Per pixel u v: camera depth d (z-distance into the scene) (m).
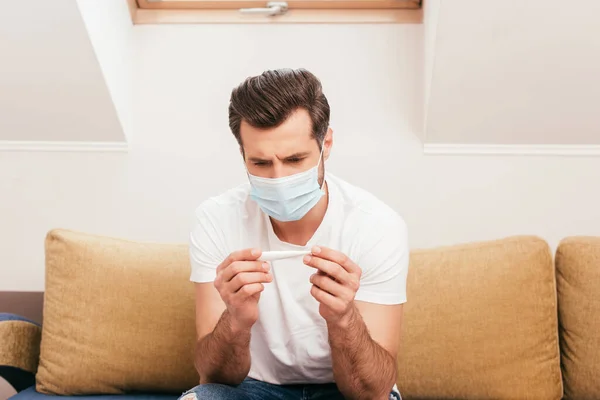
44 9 1.92
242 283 1.25
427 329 1.76
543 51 1.94
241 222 1.51
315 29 2.26
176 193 2.29
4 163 2.32
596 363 1.71
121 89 2.22
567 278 1.78
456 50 1.95
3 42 2.01
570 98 2.06
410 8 2.25
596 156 2.20
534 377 1.73
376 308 1.44
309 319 1.47
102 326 1.82
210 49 2.28
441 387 1.76
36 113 2.22
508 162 2.23
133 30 2.30
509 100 2.08
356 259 1.46
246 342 1.38
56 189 2.31
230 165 2.28
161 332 1.82
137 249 1.89
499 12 1.85
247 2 2.27
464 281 1.77
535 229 2.22
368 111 2.25
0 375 1.87
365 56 2.25
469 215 2.23
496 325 1.74
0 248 2.33
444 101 2.09
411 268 1.80
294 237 1.49
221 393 1.36
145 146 2.29
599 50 1.92
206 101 2.28
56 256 1.87
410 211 2.25
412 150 2.24
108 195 2.30
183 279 1.84
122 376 1.81
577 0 1.81
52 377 1.81
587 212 2.21
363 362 1.34
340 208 1.50
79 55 2.03
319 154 1.37
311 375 1.52
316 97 1.34
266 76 1.33
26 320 1.92
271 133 1.29
